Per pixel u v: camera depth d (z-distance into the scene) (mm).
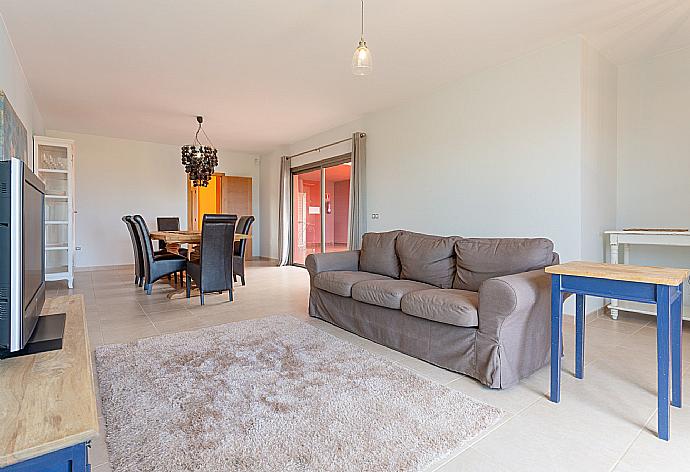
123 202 7547
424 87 4684
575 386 2158
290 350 2707
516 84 3891
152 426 1698
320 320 3557
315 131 6941
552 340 1965
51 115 5879
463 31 3322
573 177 3463
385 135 5562
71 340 1316
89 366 1094
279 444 1560
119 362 2465
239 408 1864
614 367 2438
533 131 3754
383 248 3588
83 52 3738
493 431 1686
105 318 3627
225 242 4363
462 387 2148
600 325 3449
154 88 4734
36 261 1372
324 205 7332
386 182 5539
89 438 760
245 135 7266
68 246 5375
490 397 2025
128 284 5559
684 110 3643
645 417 1812
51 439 728
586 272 1809
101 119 6109
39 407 851
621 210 4031
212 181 9539
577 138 3432
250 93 4922
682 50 3650
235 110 5648
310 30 3311
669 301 1598
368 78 4402
